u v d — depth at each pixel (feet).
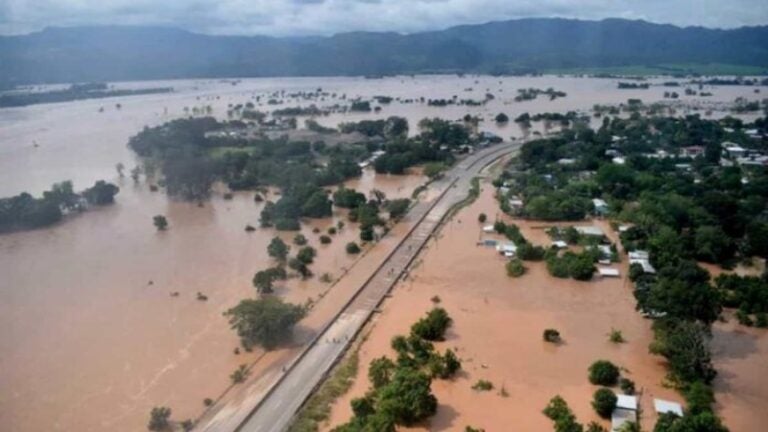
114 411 228.43
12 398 237.04
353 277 356.38
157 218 453.99
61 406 231.71
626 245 384.47
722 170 546.67
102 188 521.65
